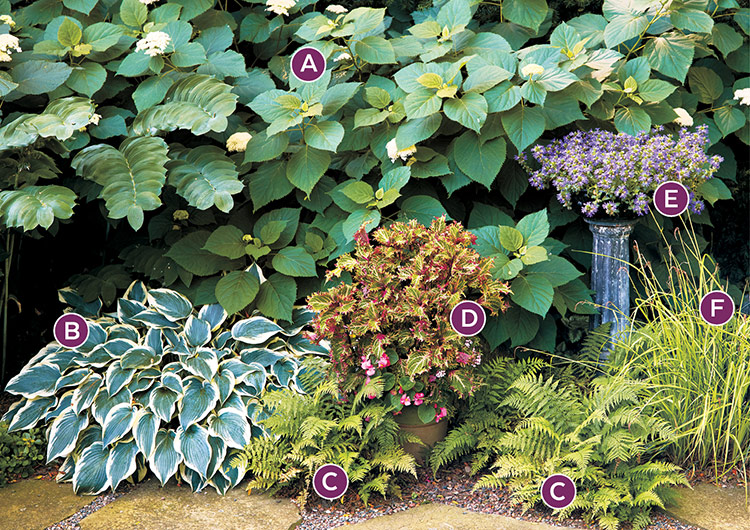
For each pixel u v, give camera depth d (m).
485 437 3.35
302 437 3.22
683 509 2.99
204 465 3.26
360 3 5.12
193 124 3.76
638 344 3.53
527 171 4.14
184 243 3.95
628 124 3.98
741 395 3.16
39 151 3.82
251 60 5.01
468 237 3.30
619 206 3.68
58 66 3.90
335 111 3.98
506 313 3.74
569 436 2.98
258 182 4.02
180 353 3.59
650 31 4.36
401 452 3.19
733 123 4.37
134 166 3.68
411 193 4.12
